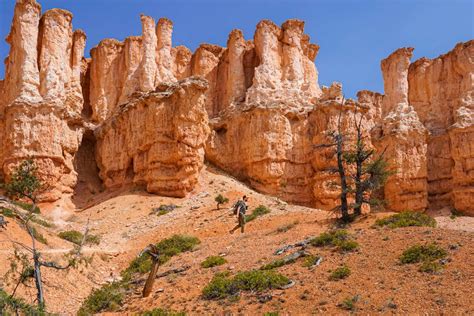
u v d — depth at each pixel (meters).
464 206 45.22
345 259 18.80
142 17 49.41
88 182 45.38
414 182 46.22
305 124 46.31
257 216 31.47
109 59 51.50
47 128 40.69
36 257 15.55
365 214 26.48
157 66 50.22
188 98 40.56
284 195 44.44
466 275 15.62
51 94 43.00
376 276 16.70
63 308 18.08
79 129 45.56
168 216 34.22
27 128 40.16
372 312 14.26
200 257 23.31
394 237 20.38
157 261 19.12
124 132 43.97
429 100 52.88
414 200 45.88
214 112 52.69
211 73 53.72
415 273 16.48
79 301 19.08
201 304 16.84
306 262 19.06
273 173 44.31
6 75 46.47
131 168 43.03
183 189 39.41
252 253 22.22
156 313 16.08
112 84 50.97
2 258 19.19
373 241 20.36
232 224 30.28
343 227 24.44
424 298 14.52
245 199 30.91
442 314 13.44
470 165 45.62
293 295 16.19
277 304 15.73
